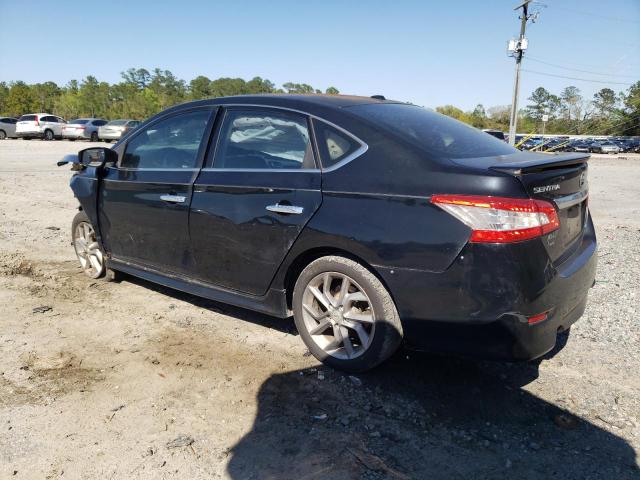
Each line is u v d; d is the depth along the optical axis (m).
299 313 3.43
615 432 2.72
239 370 3.36
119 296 4.71
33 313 4.29
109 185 4.54
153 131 4.34
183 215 3.88
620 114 81.25
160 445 2.61
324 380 3.23
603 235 7.45
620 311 4.32
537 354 2.79
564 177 2.94
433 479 2.38
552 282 2.75
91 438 2.66
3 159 18.61
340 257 3.17
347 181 3.09
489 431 2.73
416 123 3.41
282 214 3.31
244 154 3.66
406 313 2.92
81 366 3.41
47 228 7.45
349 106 3.45
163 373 3.32
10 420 2.80
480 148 3.29
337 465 2.47
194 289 4.00
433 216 2.77
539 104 119.62
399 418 2.84
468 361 3.47
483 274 2.65
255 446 2.61
